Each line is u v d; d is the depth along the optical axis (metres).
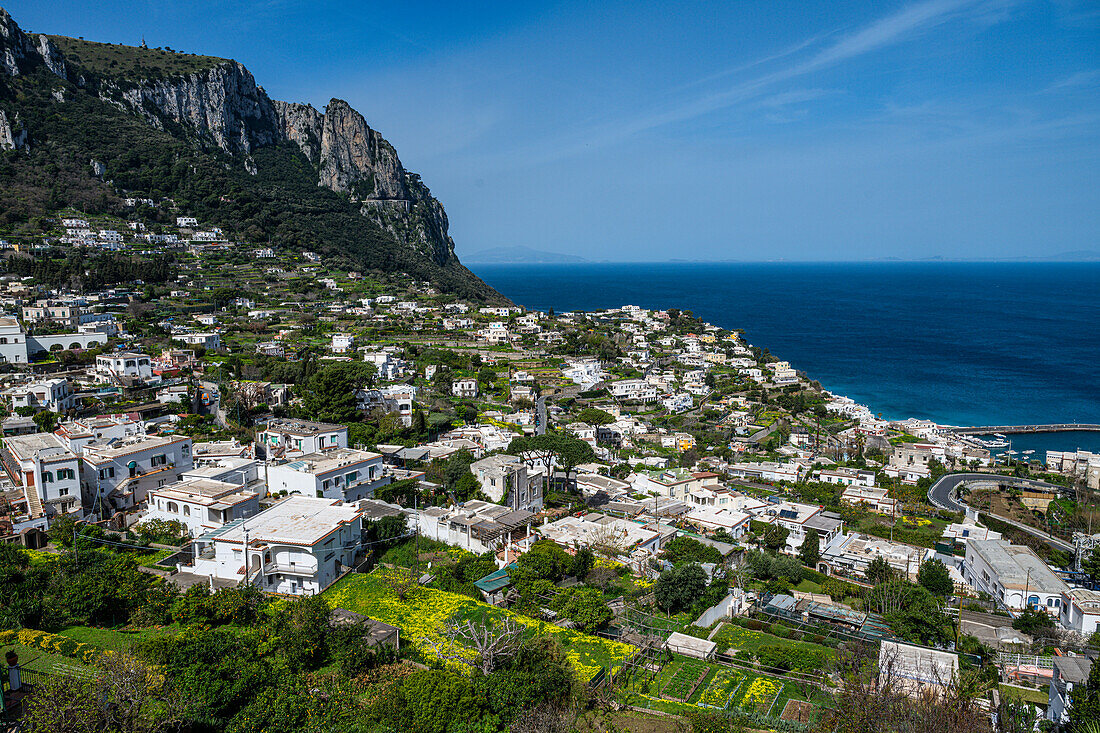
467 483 86.81
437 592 61.31
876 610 67.75
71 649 46.31
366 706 42.94
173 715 38.88
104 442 79.44
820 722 44.53
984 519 106.69
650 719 45.41
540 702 44.22
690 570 64.88
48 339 135.88
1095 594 69.31
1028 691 51.94
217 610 52.44
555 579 66.94
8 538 63.31
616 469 115.19
